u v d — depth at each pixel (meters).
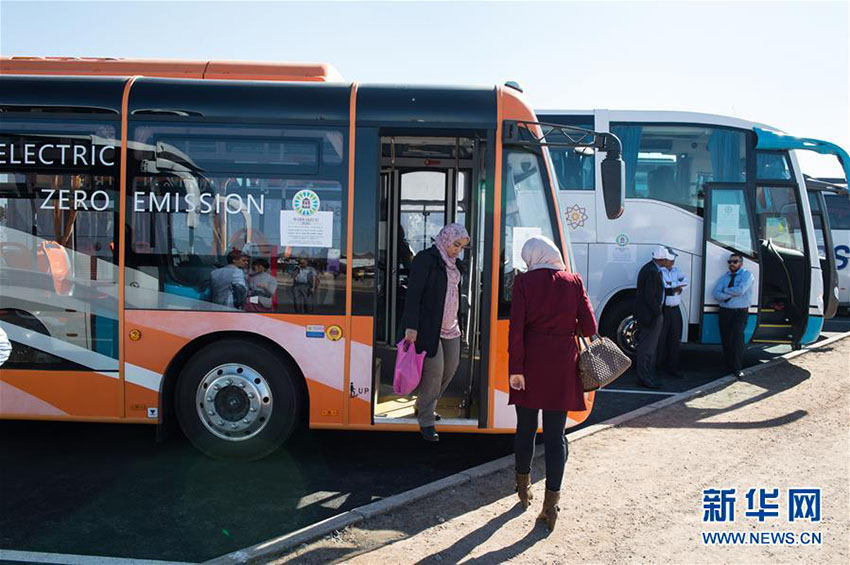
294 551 4.20
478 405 5.96
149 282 5.62
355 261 5.62
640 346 9.05
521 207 5.82
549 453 4.62
